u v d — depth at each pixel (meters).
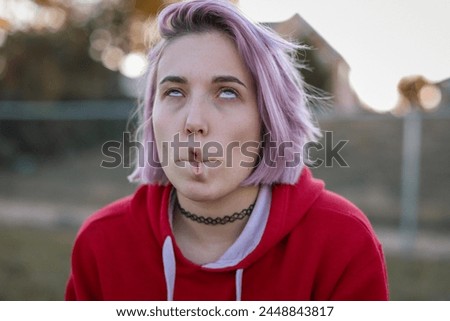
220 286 1.10
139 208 1.20
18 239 5.35
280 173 1.09
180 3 1.04
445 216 5.99
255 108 1.02
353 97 7.98
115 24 11.53
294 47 1.11
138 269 1.17
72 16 11.47
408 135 5.48
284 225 1.08
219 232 1.11
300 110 1.10
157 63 1.10
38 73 10.91
